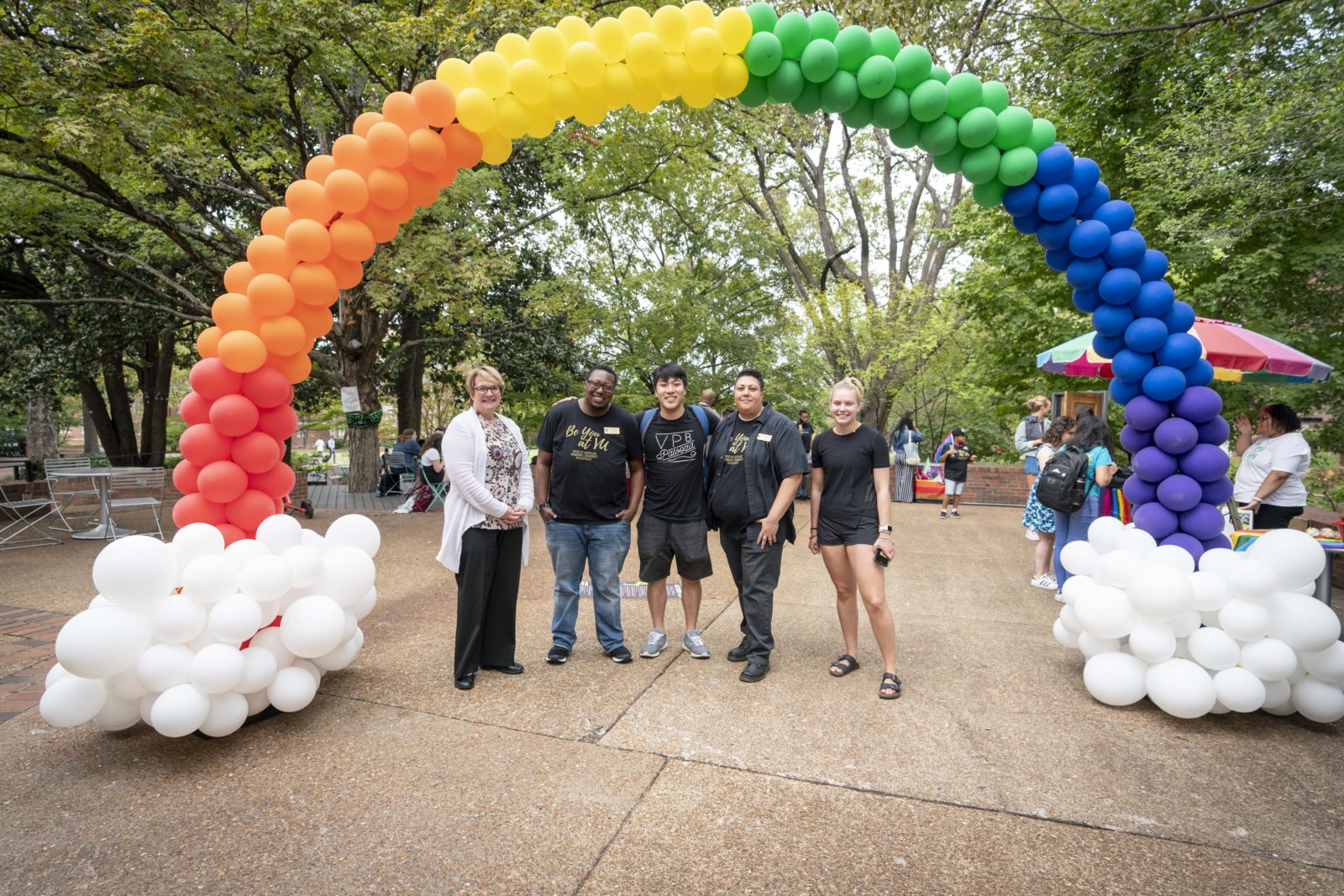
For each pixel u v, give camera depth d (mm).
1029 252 10648
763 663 3979
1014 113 3676
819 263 23719
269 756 3047
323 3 8258
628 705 3605
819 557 7836
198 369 3439
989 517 11266
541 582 6562
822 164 18844
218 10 8219
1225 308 9211
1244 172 7609
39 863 2309
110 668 2805
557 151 13750
